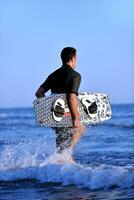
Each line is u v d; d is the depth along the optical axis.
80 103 22.47
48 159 21.44
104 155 29.80
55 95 21.70
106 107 23.25
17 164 21.84
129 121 148.00
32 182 18.98
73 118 21.36
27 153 24.42
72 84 21.38
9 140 49.81
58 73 21.89
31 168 20.06
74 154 30.81
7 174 20.09
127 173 17.59
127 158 27.39
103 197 15.92
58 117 21.66
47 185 18.31
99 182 17.47
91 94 22.88
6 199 16.58
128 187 16.91
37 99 21.95
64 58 22.00
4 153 25.22
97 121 22.81
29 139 28.61
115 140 48.59
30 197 16.62
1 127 116.31
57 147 21.98
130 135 59.62
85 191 16.91
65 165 19.48
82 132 22.00
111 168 18.69
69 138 21.72
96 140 48.91
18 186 18.47
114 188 16.98
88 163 24.98
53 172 19.06
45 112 21.83
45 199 16.20
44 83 22.47
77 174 18.30
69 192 16.92
